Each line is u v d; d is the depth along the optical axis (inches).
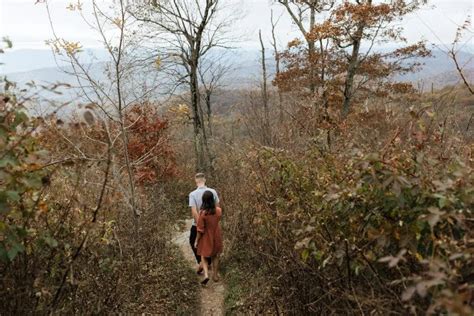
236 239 332.8
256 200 253.8
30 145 135.5
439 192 123.3
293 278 191.8
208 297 285.1
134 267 246.5
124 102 306.5
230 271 309.1
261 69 795.4
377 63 721.0
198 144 711.1
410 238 126.0
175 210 533.3
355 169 148.5
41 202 145.3
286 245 197.6
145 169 490.0
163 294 269.7
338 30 703.1
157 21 633.6
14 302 142.1
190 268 331.0
